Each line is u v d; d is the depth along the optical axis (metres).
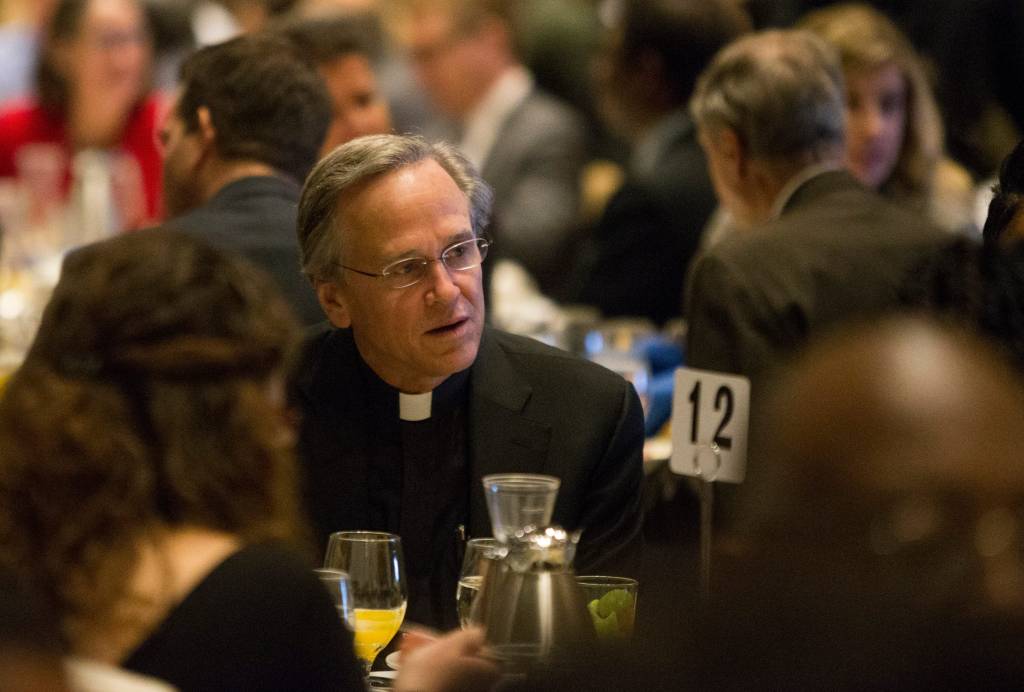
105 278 4.13
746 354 7.55
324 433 6.25
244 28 15.91
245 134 7.96
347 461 6.25
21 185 13.34
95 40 14.01
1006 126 14.68
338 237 6.04
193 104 8.04
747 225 8.56
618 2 14.62
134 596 4.01
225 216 7.69
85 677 3.39
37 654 3.21
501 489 5.02
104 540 4.00
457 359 6.03
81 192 12.85
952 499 2.60
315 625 4.18
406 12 16.89
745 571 2.83
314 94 8.11
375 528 6.25
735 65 8.26
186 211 8.27
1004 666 2.67
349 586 4.87
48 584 4.01
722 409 5.81
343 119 10.38
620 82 12.99
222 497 4.10
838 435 2.62
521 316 11.62
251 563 4.11
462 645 4.41
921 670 2.70
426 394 6.18
